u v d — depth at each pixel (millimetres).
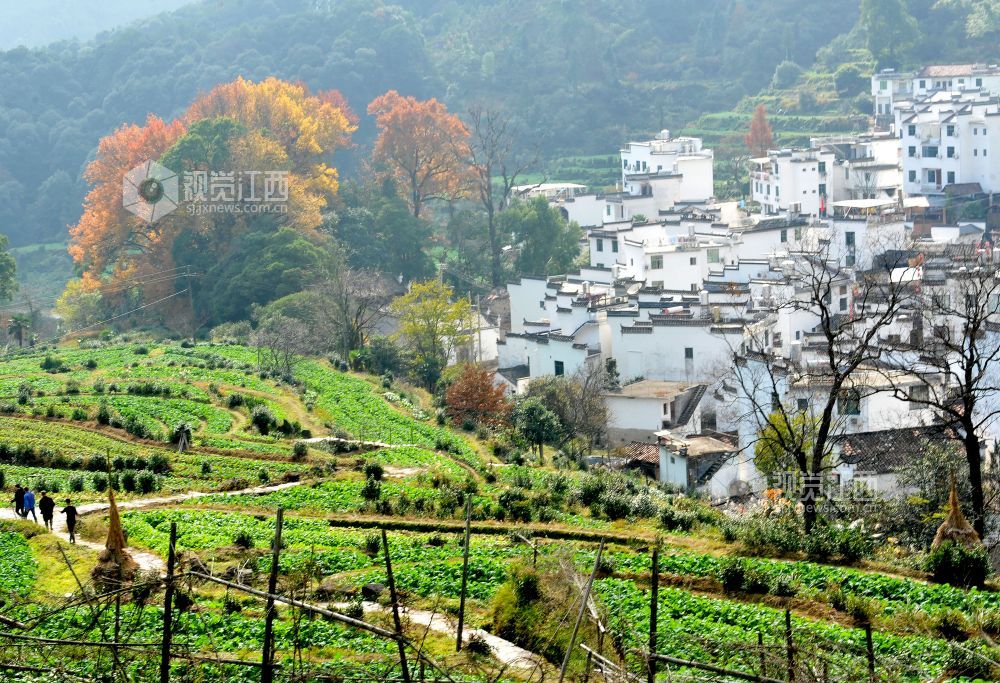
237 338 148250
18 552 64375
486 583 58375
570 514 75250
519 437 106938
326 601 55750
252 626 50688
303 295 146125
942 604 55844
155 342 152625
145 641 47156
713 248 169500
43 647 45062
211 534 67750
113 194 179000
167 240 181125
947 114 198875
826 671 40531
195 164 178250
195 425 103688
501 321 176625
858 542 64438
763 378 107812
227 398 111562
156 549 64312
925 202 186375
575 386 125688
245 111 197750
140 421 102250
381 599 55562
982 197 193250
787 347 124562
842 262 166375
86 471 87000
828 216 180000
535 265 195000
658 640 49281
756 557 64312
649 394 126500
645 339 136625
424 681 38938
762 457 88125
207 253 175750
